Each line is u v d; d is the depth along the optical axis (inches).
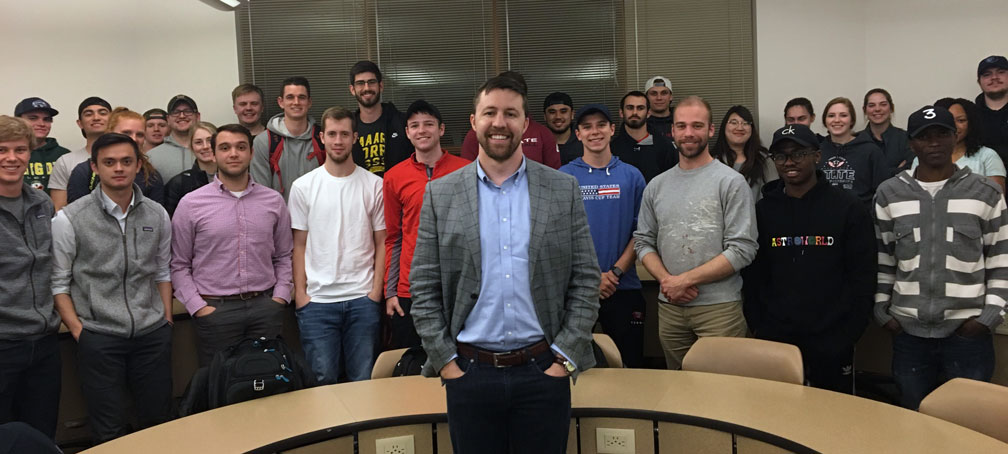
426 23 193.0
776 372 91.0
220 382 88.0
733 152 154.1
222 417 80.7
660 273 114.0
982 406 72.1
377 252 129.0
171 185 144.6
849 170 151.6
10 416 105.2
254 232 122.9
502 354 68.7
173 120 161.6
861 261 104.0
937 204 99.3
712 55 190.7
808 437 68.7
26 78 184.1
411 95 194.4
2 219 102.8
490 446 70.7
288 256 128.9
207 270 121.3
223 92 191.3
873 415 74.4
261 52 192.5
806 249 106.5
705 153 113.2
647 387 85.7
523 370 69.0
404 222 121.0
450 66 193.5
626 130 159.3
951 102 138.5
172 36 189.2
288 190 145.3
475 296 69.4
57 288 109.6
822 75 188.5
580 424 80.3
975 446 65.3
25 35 183.6
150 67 188.5
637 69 191.9
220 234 120.5
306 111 147.3
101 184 112.1
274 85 193.2
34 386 108.2
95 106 153.0
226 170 121.0
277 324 125.3
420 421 79.5
